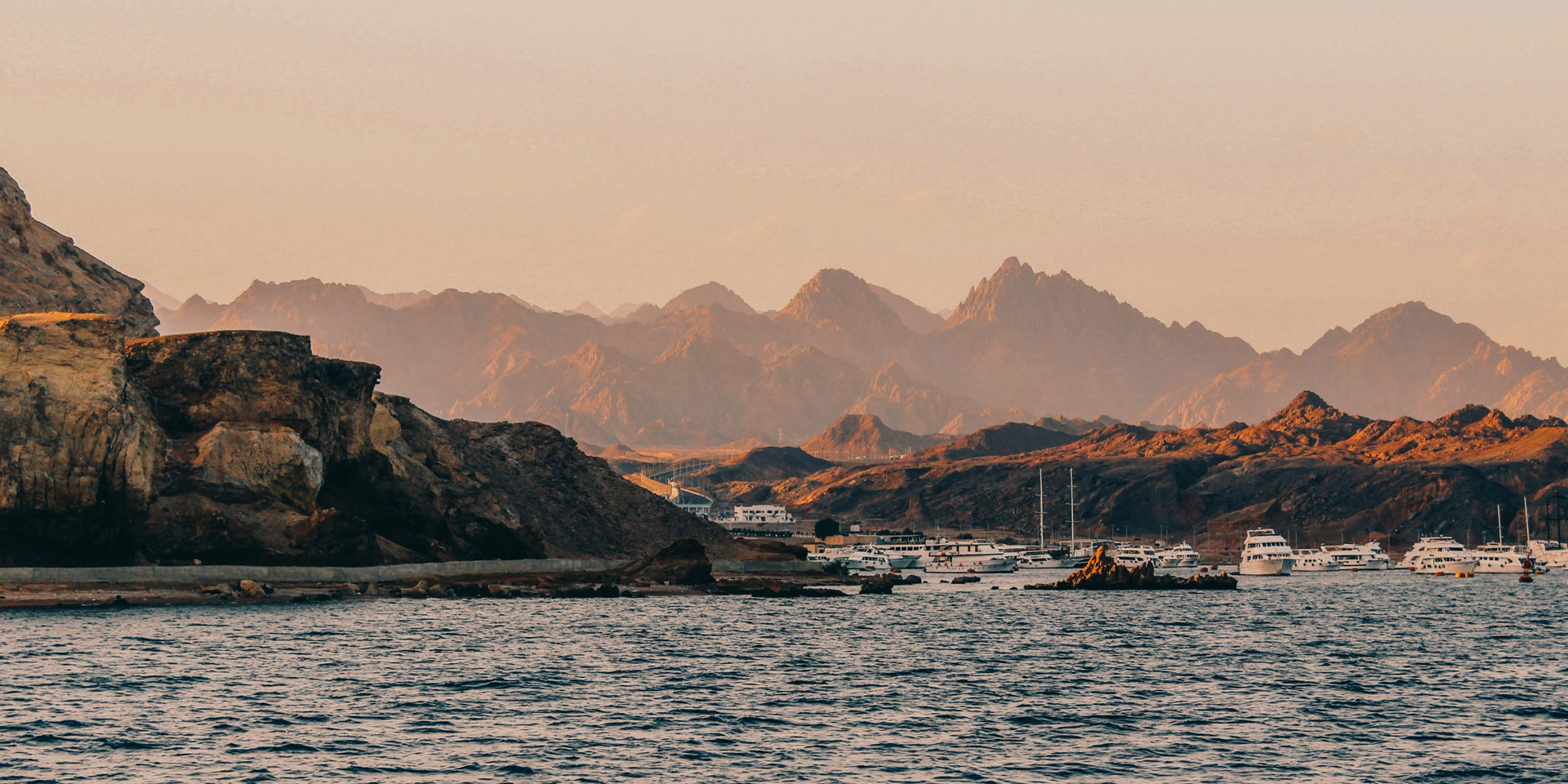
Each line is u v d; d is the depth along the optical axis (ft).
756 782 272.51
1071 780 278.26
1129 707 366.02
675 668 441.27
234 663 427.74
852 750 304.30
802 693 386.52
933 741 315.58
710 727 329.31
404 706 351.87
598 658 464.65
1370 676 436.35
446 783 268.00
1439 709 366.02
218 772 273.33
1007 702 375.25
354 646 484.33
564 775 276.00
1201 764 293.64
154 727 316.19
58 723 319.06
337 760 286.05
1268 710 361.92
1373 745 314.35
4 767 274.57
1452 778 281.74
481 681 400.06
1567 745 315.17
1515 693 396.78
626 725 329.93
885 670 441.68
